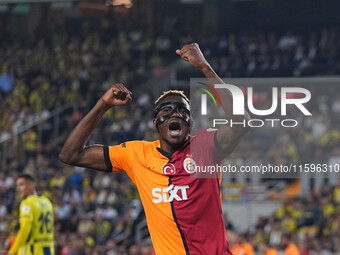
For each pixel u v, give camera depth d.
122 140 17.59
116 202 14.75
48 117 18.86
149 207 3.29
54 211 14.49
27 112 20.16
